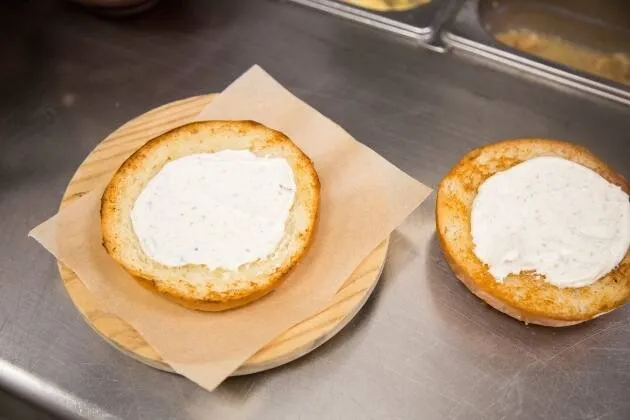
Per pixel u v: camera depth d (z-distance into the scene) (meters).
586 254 0.37
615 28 0.56
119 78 0.51
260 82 0.46
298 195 0.40
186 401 0.37
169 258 0.38
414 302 0.40
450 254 0.38
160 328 0.37
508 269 0.37
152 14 0.54
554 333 0.39
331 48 0.52
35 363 0.39
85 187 0.42
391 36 0.52
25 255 0.43
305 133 0.44
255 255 0.38
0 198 0.45
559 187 0.39
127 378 0.38
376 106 0.49
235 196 0.40
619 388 0.38
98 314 0.37
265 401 0.37
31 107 0.50
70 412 0.38
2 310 0.41
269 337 0.36
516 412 0.37
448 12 0.53
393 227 0.40
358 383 0.38
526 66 0.50
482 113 0.48
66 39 0.53
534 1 0.57
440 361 0.38
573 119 0.48
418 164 0.46
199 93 0.50
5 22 0.54
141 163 0.42
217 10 0.54
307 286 0.38
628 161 0.46
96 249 0.39
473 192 0.40
